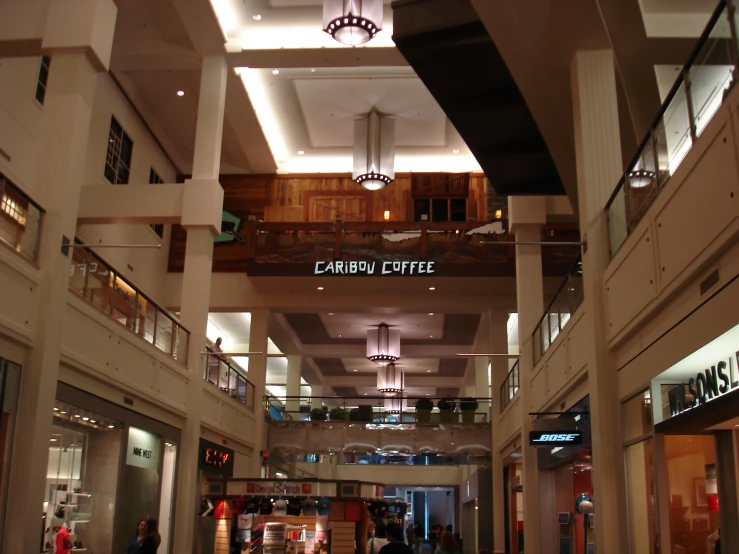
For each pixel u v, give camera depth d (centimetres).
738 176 683
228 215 2731
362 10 1698
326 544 1555
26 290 1134
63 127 1277
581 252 1242
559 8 1213
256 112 2450
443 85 1545
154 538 1017
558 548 1805
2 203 1059
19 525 1070
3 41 1338
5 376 1084
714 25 742
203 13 1912
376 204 2825
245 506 1591
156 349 1677
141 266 2466
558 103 1464
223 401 2230
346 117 2556
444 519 4550
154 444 1686
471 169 2861
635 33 1285
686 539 923
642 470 1009
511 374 2333
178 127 2511
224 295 2708
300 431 2723
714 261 763
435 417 2742
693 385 848
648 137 980
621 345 1099
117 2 1908
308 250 2544
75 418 1329
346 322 3120
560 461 1666
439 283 2572
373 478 3878
